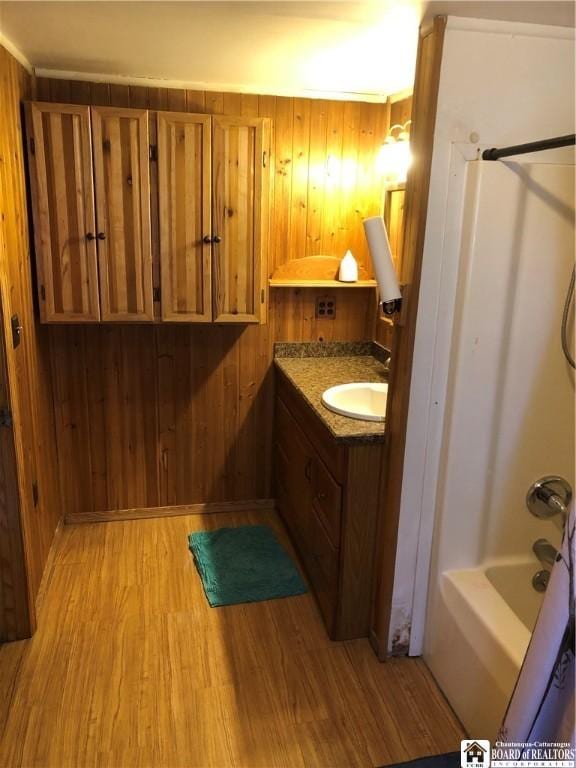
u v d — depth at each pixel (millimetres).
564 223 1857
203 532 3055
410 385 1959
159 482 3191
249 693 2051
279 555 2857
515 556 2143
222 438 3207
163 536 3031
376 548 2232
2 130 2061
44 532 2650
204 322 2740
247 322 2775
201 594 2576
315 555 2518
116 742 1843
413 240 1872
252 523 3180
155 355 3012
